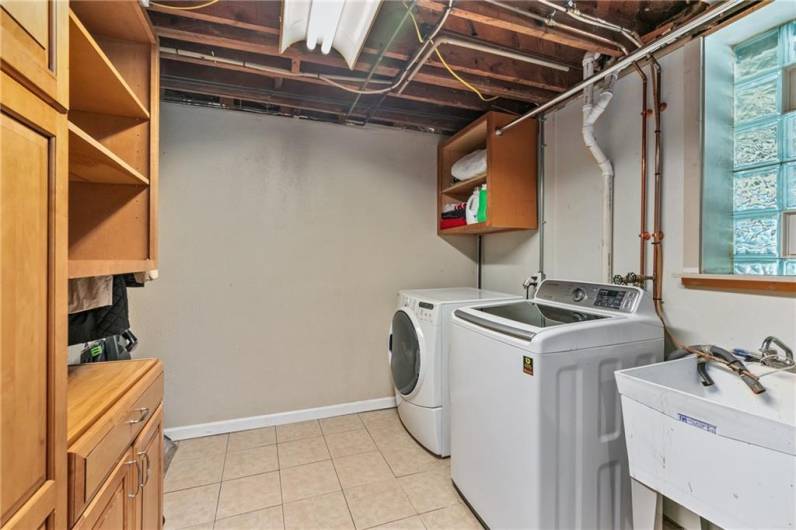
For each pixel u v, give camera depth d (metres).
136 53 1.50
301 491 1.88
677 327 1.59
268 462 2.14
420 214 3.03
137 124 1.50
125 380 1.23
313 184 2.71
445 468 2.08
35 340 0.69
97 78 1.20
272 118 2.61
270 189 2.60
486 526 1.56
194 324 2.45
